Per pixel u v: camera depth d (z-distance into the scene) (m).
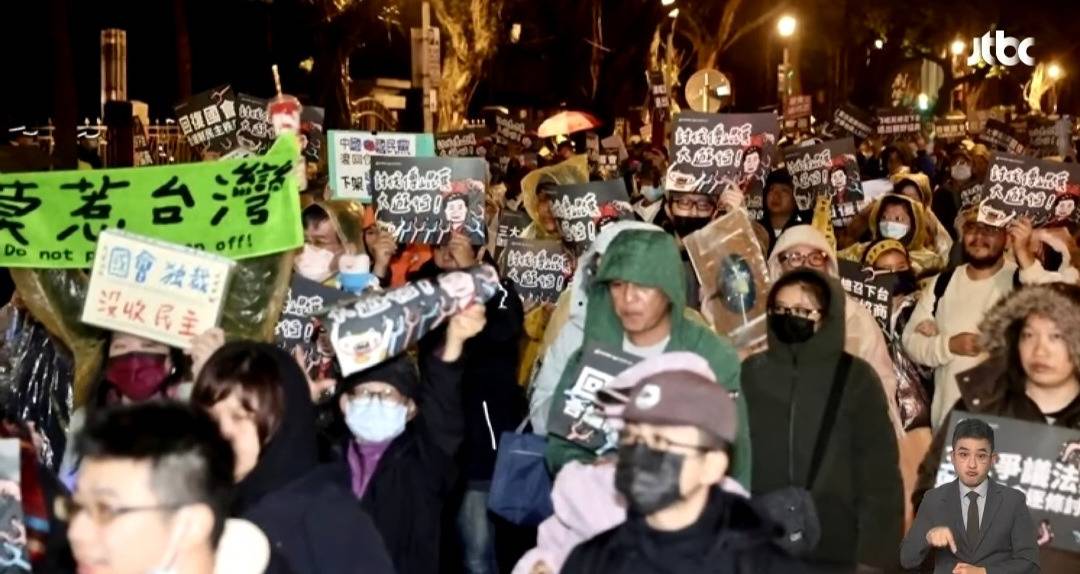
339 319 5.10
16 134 22.89
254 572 3.47
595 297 5.61
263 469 4.14
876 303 8.23
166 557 3.11
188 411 3.21
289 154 5.99
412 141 10.23
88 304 5.55
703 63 45.81
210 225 5.93
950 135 31.41
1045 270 7.97
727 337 7.02
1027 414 5.60
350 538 4.09
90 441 3.13
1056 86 64.62
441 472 5.43
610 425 4.99
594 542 3.82
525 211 11.41
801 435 5.72
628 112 45.22
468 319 5.32
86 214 5.98
